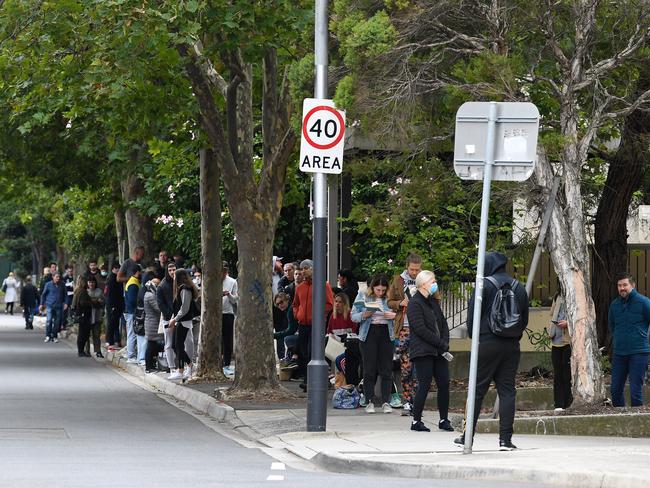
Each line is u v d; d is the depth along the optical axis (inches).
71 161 3097.9
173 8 1644.9
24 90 2378.2
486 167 1213.1
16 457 1234.0
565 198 1576.0
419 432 1450.5
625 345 1610.5
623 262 2081.7
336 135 1475.1
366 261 2463.1
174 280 2258.9
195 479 1056.8
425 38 1589.6
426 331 1446.9
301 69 1647.4
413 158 1637.6
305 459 1263.5
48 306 3954.2
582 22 1565.0
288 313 2265.0
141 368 2566.4
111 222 3969.0
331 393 1975.9
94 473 1095.6
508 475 1072.2
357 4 1598.2
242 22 1701.5
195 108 1980.8
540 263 2169.0
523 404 1823.3
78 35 1796.3
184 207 3019.2
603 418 1455.5
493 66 1491.1
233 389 1895.9
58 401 1964.8
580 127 1781.5
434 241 2126.0
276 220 1935.3
